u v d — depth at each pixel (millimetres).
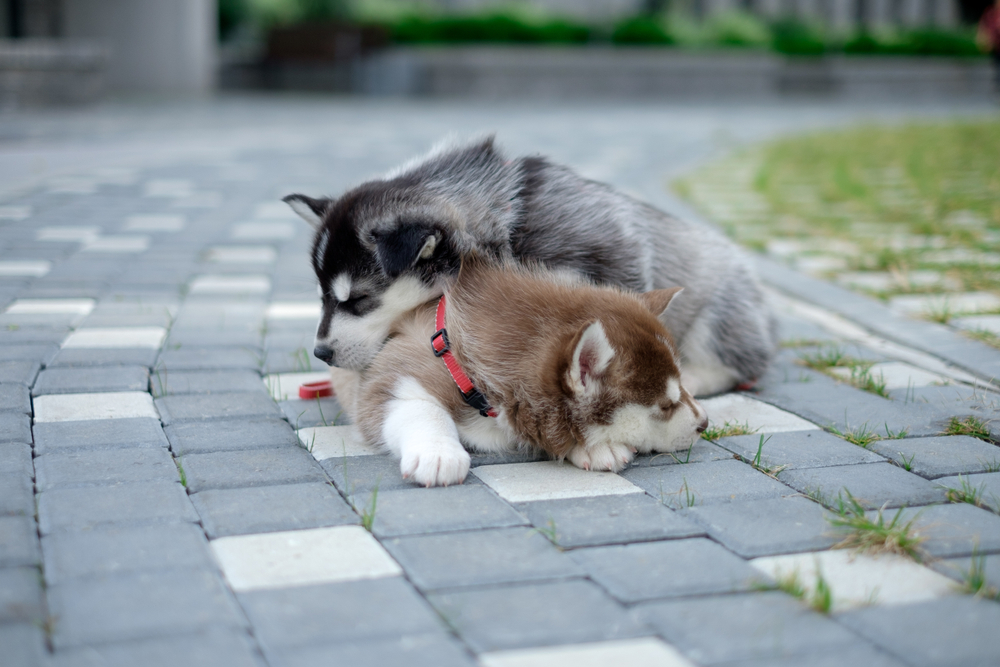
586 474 2719
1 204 7164
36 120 13094
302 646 1743
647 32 22500
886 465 2770
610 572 2057
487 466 2791
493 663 1703
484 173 3566
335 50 22000
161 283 4980
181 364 3672
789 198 8203
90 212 6984
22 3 18391
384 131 13180
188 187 8234
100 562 2039
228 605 1874
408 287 3244
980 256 5691
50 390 3264
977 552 2174
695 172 9812
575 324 2779
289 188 8234
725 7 29453
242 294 4816
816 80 23844
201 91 20562
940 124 15367
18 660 1665
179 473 2590
